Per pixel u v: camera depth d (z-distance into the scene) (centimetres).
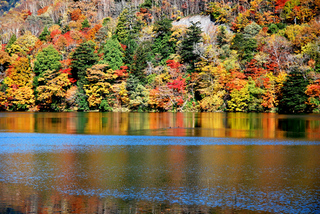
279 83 8306
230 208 1521
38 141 3538
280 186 1859
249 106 8662
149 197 1677
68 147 3145
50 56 10025
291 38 9531
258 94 8644
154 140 3634
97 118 6869
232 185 1884
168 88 9100
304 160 2550
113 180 1986
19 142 3462
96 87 9394
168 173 2152
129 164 2408
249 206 1548
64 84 9744
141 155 2750
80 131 4500
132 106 9619
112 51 10250
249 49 9500
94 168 2292
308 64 8500
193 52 9581
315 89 7638
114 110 9588
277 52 9238
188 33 10150
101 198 1662
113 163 2447
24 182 1942
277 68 9062
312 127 4919
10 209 1514
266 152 2895
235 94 8575
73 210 1500
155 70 9806
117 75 9725
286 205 1559
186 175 2103
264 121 5953
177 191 1775
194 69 9681
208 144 3350
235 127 4994
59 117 7175
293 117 6794
